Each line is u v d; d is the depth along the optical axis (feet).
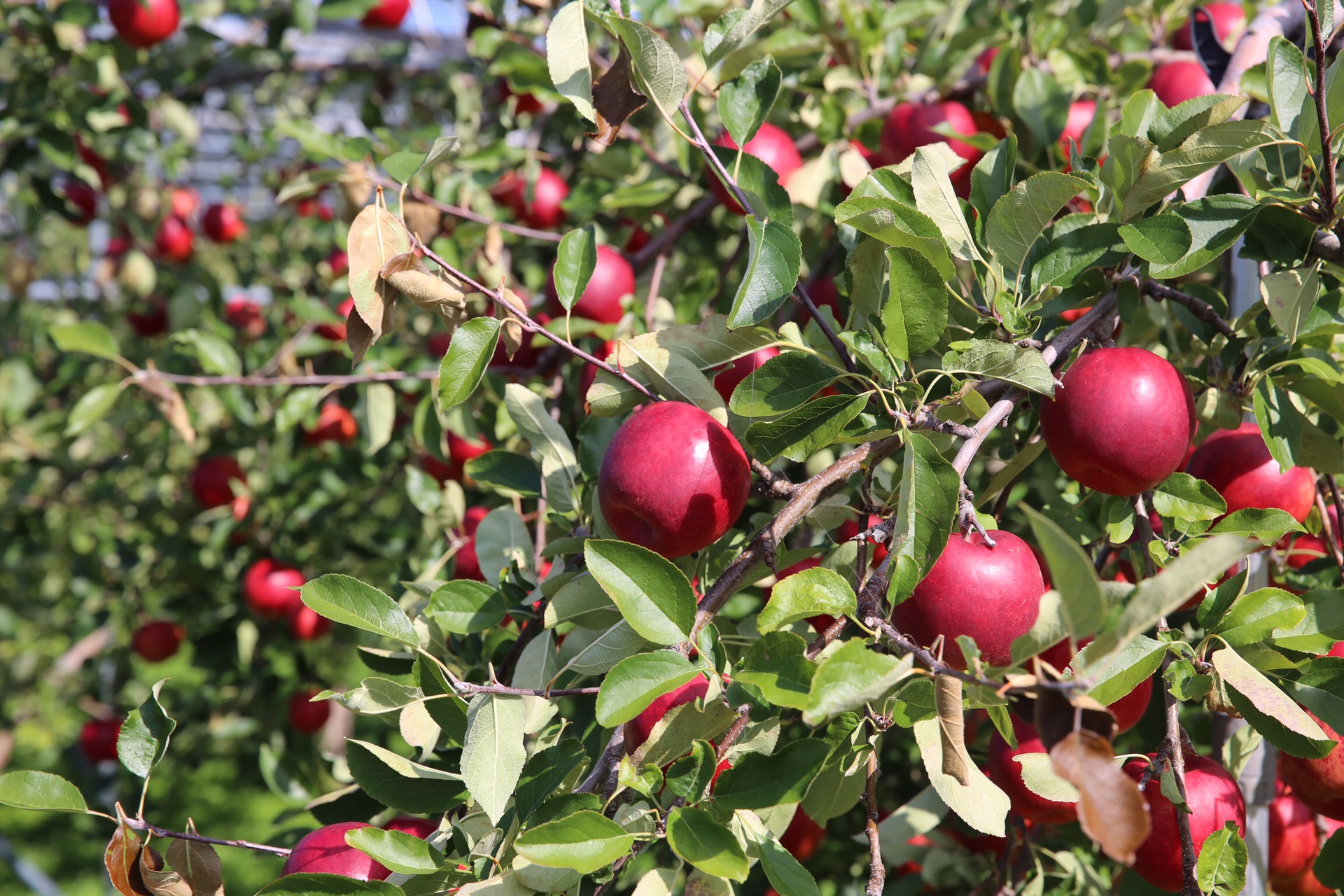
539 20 4.94
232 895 9.99
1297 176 3.04
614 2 2.87
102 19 6.31
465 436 4.27
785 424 2.74
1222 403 3.12
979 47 4.20
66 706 9.89
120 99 6.16
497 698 2.68
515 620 3.24
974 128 3.80
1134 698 2.97
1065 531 3.27
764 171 3.00
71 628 7.94
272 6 6.77
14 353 8.73
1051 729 2.20
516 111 5.49
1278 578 3.32
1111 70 4.23
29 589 9.41
